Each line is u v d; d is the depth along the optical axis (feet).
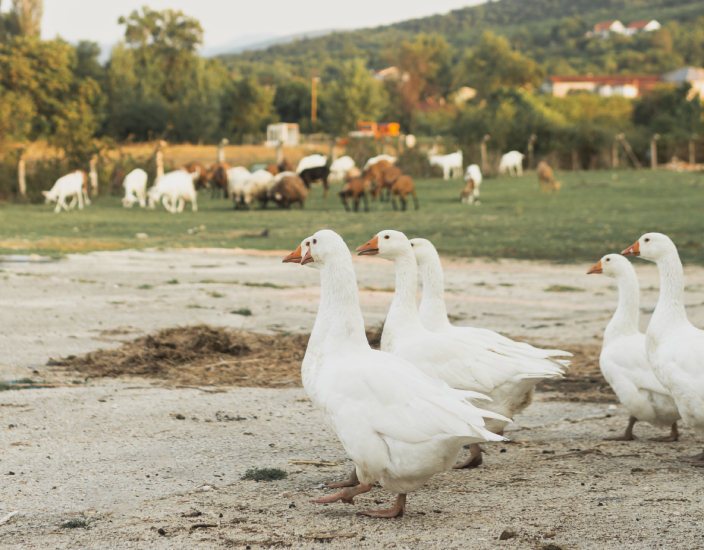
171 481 13.97
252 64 647.97
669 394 16.14
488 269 52.60
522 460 15.92
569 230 73.36
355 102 282.36
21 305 35.22
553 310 36.55
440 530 11.53
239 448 16.22
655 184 131.23
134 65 282.77
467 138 190.08
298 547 10.82
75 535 11.27
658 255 16.65
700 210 88.79
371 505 12.96
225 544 10.93
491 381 15.10
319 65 635.25
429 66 413.39
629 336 18.02
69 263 52.01
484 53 405.80
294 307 37.06
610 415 19.99
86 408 19.26
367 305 37.55
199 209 104.53
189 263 54.13
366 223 82.79
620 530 11.28
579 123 197.26
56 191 97.66
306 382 13.62
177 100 275.18
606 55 599.57
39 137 197.88
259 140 299.99
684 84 226.99
